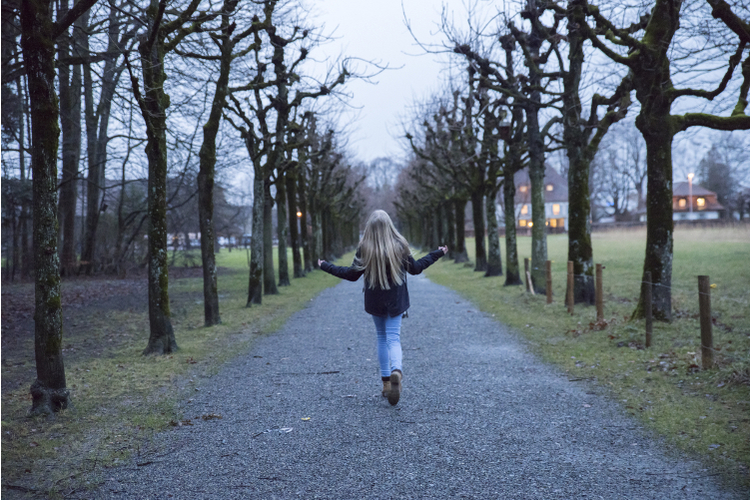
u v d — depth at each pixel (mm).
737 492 3250
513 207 18797
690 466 3658
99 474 3791
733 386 5336
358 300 15961
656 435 4270
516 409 5098
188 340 9758
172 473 3777
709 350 6031
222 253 70062
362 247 5039
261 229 15641
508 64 17250
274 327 11008
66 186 28016
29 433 4758
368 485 3496
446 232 40812
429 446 4168
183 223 40344
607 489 3355
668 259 8922
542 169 16188
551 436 4336
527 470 3676
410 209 64688
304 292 19188
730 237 33562
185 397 5855
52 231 5398
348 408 5250
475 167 25234
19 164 23500
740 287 13359
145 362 7867
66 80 17469
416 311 12969
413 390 5887
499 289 17719
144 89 8305
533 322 10602
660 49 8422
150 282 8672
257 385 6316
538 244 16078
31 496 3471
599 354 7395
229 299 17625
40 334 5367
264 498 3350
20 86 16625
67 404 5453
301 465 3857
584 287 12828
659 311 8914
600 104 12367
